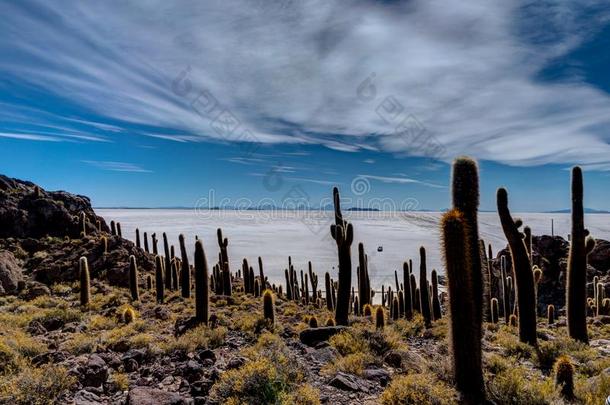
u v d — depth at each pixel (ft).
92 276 86.33
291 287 108.06
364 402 19.20
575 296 37.32
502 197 35.58
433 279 57.06
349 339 29.01
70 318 47.67
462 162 22.29
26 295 70.74
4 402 17.72
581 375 25.39
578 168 37.63
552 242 114.11
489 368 25.29
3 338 29.27
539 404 19.22
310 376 22.44
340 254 44.50
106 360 25.71
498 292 91.81
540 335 40.73
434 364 23.35
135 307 61.93
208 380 21.48
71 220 110.93
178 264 103.76
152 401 17.76
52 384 19.49
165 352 28.48
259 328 40.57
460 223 19.95
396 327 41.75
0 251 82.58
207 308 42.68
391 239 459.32
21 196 112.78
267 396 18.30
